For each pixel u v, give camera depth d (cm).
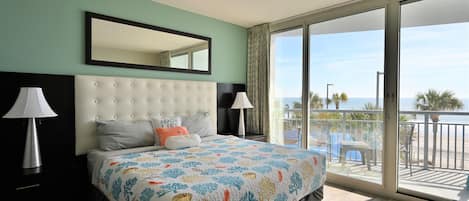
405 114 274
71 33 252
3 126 217
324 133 342
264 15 359
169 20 324
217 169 179
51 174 213
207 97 360
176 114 324
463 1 237
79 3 256
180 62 336
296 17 364
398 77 274
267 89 393
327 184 323
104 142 245
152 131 277
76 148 250
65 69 249
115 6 280
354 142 312
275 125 399
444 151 255
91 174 228
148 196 142
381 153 289
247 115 415
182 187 143
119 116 277
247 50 419
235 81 407
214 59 377
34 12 232
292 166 201
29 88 204
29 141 205
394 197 276
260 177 172
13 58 222
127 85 283
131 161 200
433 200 255
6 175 189
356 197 279
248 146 262
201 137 313
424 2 258
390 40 278
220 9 336
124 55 287
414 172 272
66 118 246
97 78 263
